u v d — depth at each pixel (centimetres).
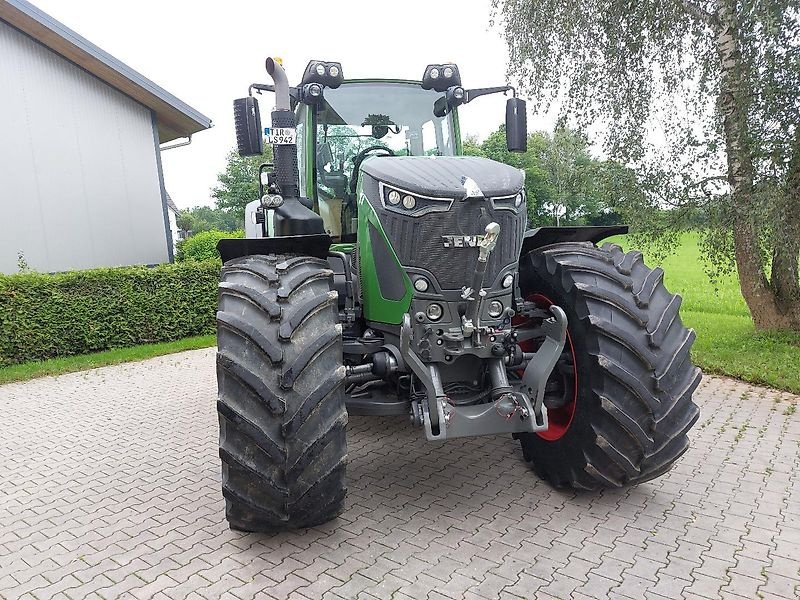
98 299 834
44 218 956
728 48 612
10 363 764
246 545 298
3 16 880
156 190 1096
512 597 249
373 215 316
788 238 605
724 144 635
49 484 393
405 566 273
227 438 272
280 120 338
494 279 307
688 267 1689
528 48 781
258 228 549
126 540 311
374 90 425
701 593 248
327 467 276
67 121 975
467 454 409
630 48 684
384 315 321
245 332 273
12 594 267
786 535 292
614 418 299
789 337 682
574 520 312
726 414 479
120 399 605
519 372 345
